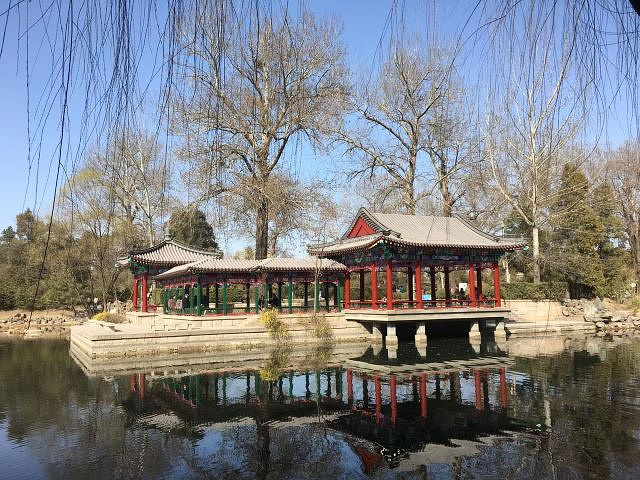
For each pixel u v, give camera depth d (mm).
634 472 10828
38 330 47781
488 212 29984
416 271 34875
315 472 11383
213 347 30391
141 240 44094
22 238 54031
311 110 20797
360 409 17078
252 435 14352
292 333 32906
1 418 16250
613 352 29781
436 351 31453
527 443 12961
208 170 4164
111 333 28375
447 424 14938
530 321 43812
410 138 46469
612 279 51562
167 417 16328
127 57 2705
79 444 13547
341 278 38031
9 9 2359
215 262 35750
